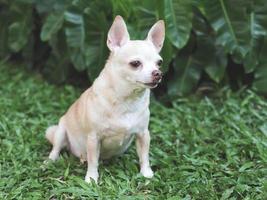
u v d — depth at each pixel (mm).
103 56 2039
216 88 2123
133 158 1689
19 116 1935
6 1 2414
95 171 1574
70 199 1483
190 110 1972
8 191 1522
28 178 1580
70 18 2094
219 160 1665
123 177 1566
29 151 1710
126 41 1526
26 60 2412
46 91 2146
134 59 1479
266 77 2033
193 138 1770
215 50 2088
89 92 1577
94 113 1540
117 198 1467
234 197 1488
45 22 2168
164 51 1921
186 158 1652
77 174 1612
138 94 1521
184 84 2098
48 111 1985
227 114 1915
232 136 1778
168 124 1870
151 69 1471
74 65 2133
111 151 1610
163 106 2018
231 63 2152
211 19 1989
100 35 2043
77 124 1613
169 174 1592
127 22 1968
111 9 2035
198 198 1487
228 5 1976
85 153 1637
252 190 1503
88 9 2025
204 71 2170
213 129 1845
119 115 1536
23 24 2322
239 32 1982
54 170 1609
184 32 1942
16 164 1628
